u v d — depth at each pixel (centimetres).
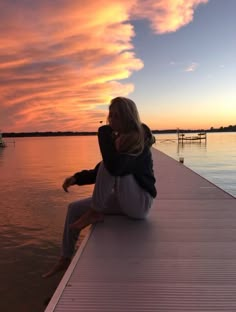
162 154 1582
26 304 493
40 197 1379
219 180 1903
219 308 218
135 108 350
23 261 658
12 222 962
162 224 396
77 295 235
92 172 380
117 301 227
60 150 5831
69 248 363
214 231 371
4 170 2600
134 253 309
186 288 244
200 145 6394
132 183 371
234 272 270
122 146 344
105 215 418
